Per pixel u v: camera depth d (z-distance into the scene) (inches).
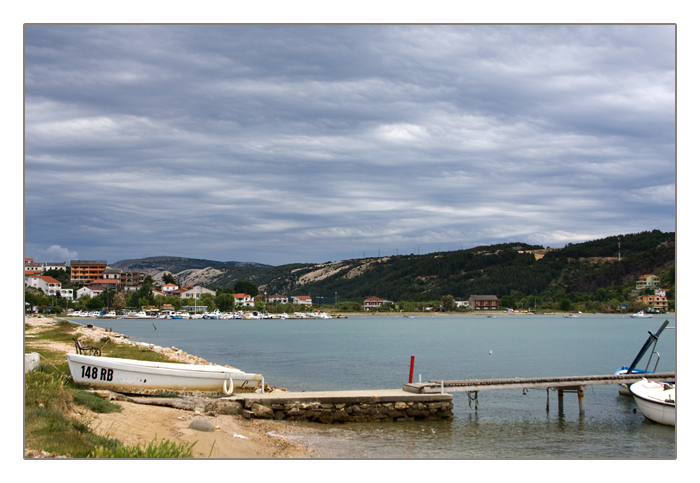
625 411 1328.7
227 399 1103.0
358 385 1734.7
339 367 2256.4
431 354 2967.5
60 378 953.5
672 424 1143.6
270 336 4768.7
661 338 4544.8
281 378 1883.6
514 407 1369.3
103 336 2241.6
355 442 973.2
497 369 2271.2
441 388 1203.9
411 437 1029.8
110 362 1107.3
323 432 1035.9
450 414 1189.7
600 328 6269.7
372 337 4741.6
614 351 3257.9
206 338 4325.8
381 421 1145.4
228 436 884.6
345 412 1131.3
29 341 1905.8
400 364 2409.0
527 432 1109.7
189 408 1046.4
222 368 1285.7
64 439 661.9
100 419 809.5
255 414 1090.7
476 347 3553.2
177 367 1233.4
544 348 3472.0
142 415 908.6
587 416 1267.2
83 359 1083.3
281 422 1085.1
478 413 1284.4
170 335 4594.0
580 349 3405.5
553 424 1184.8
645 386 1259.8
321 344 3759.8
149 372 1142.3
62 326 2522.1
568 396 1540.4
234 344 3671.3
